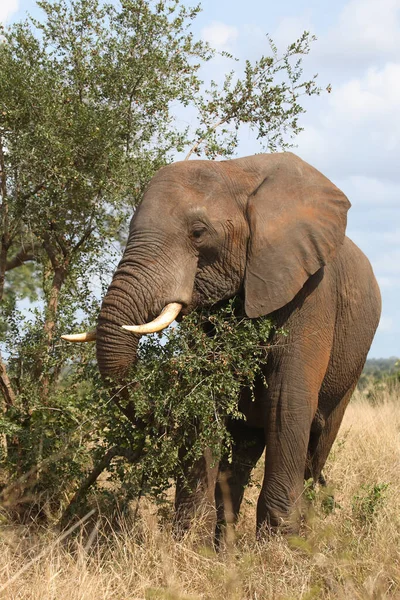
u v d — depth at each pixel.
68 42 10.71
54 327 9.85
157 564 7.56
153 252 8.53
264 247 8.85
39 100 9.98
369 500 8.99
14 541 8.19
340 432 14.34
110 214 10.61
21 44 10.45
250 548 8.37
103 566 7.70
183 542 8.14
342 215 9.19
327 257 9.03
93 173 10.17
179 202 8.71
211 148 10.74
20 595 6.85
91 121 9.95
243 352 8.57
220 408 8.58
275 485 9.01
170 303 8.45
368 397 20.92
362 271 10.45
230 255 8.84
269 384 9.07
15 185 10.21
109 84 10.54
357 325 10.25
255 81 11.02
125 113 10.45
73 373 9.65
